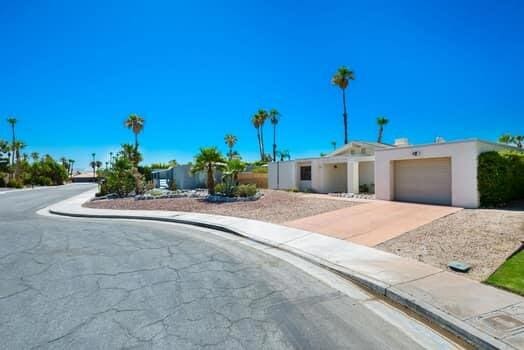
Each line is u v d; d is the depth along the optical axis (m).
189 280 5.68
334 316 4.35
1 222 12.91
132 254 7.48
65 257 7.18
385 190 16.27
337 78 38.72
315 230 10.10
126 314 4.31
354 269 6.21
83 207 18.09
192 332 3.84
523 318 4.05
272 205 16.05
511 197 13.34
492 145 13.71
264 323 4.09
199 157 20.52
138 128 49.28
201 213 14.41
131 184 23.70
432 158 14.59
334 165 24.86
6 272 6.08
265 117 53.59
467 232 8.71
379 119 45.59
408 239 8.47
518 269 5.79
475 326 3.87
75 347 3.49
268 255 7.59
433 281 5.43
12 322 4.08
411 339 3.77
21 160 63.25
